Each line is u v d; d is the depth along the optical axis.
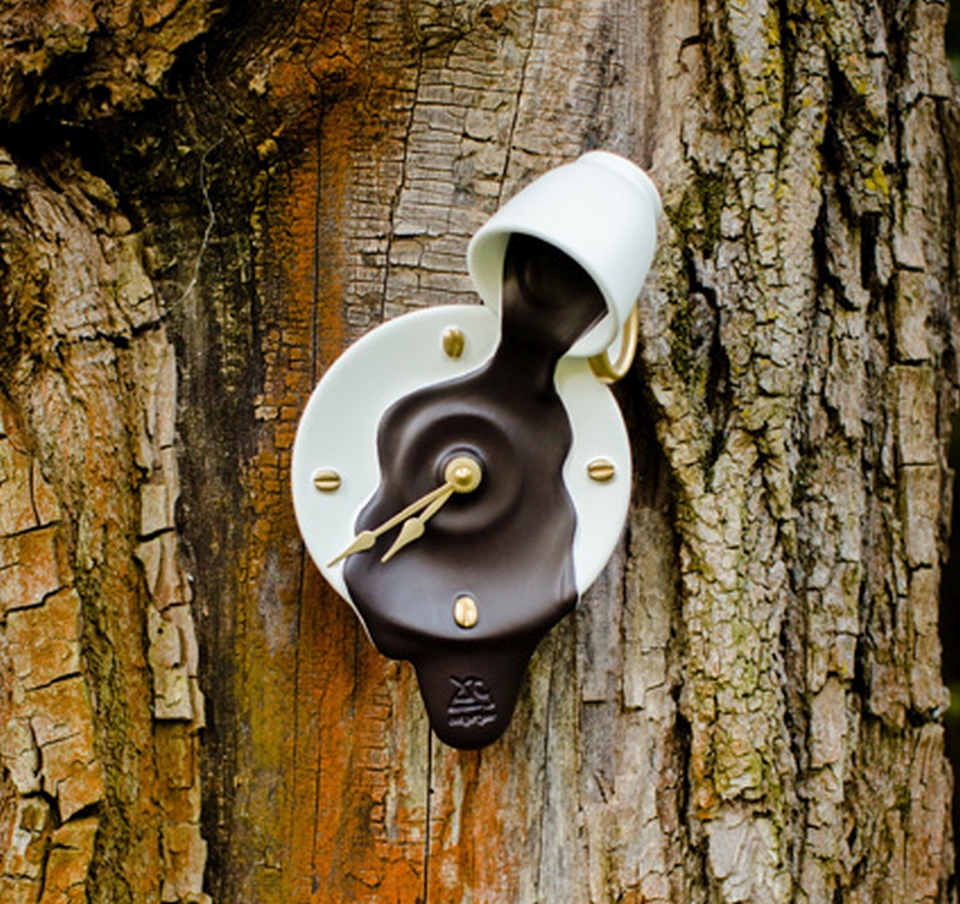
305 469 1.17
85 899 1.24
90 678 1.25
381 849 1.31
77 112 1.24
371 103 1.25
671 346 1.28
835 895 1.47
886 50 1.48
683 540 1.32
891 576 1.51
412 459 1.16
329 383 1.16
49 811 1.23
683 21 1.31
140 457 1.27
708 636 1.32
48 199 1.26
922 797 1.56
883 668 1.52
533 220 1.03
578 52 1.27
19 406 1.25
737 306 1.32
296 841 1.31
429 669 1.16
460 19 1.24
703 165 1.31
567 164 1.20
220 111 1.23
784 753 1.38
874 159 1.42
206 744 1.30
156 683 1.28
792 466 1.40
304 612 1.29
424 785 1.30
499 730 1.16
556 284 1.10
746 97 1.31
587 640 1.32
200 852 1.29
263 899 1.31
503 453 1.16
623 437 1.17
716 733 1.33
